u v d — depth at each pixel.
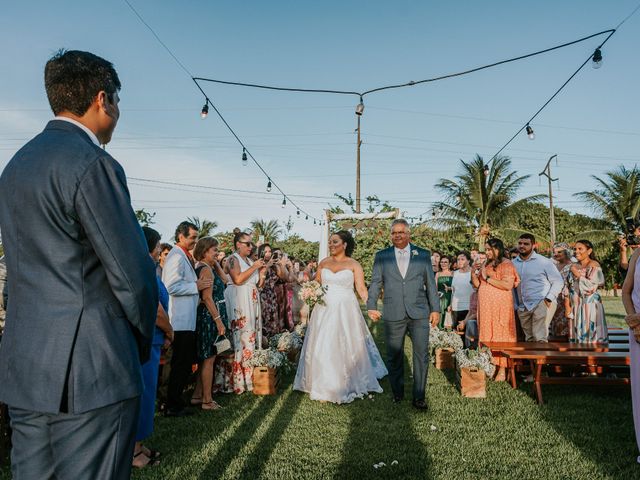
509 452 3.70
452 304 8.99
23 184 1.45
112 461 1.46
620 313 16.59
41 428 1.42
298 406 5.00
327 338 5.36
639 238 4.33
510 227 26.75
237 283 5.64
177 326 4.52
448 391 5.70
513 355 5.18
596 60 7.45
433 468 3.40
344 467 3.42
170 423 4.40
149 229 3.54
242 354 5.64
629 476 3.24
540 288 6.53
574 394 5.55
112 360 1.45
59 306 1.41
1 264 3.47
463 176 27.11
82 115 1.61
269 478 3.23
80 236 1.44
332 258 5.88
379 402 5.20
